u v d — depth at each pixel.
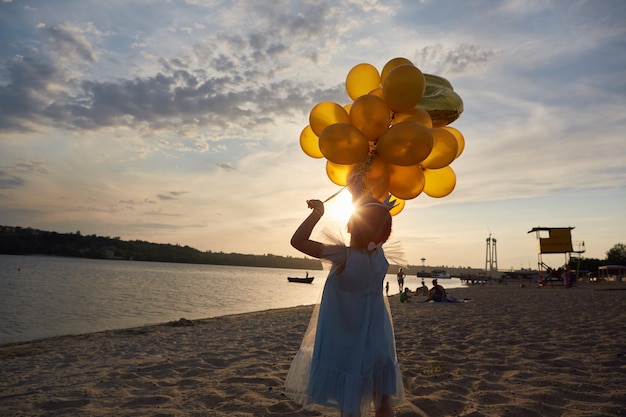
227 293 38.72
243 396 4.22
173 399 4.19
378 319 2.47
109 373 5.49
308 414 3.64
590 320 10.32
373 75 3.60
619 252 84.88
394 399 2.53
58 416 3.70
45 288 34.59
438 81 3.61
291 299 33.19
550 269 44.28
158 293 34.34
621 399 3.85
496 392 4.16
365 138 2.87
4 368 6.55
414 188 3.17
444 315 12.73
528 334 8.14
